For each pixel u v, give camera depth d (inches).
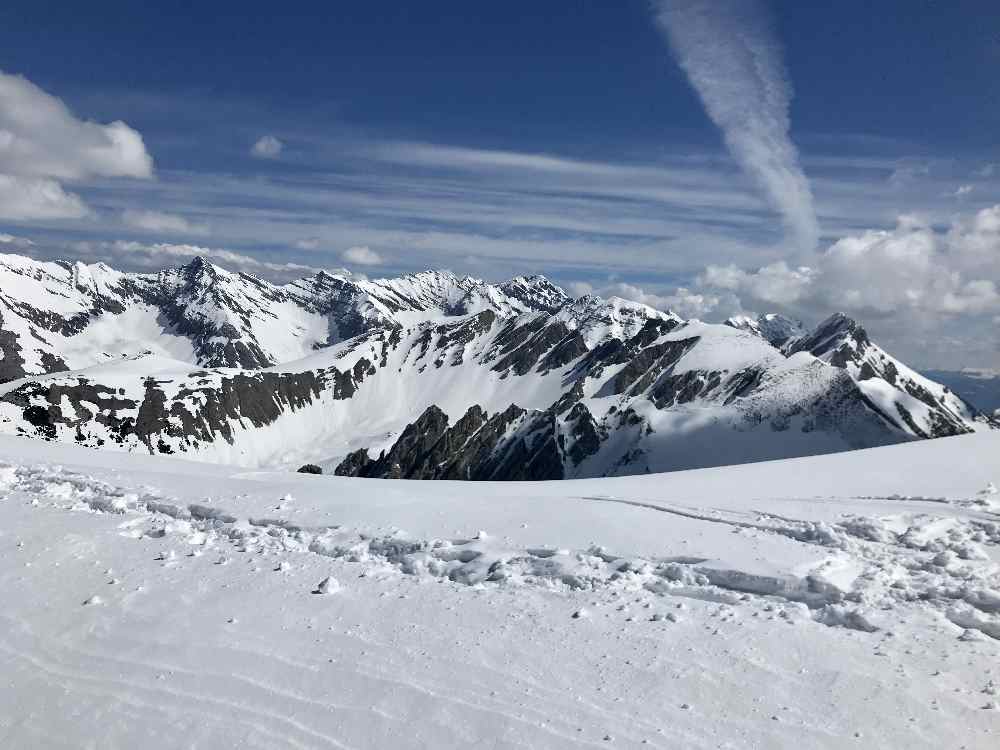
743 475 1033.5
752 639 445.1
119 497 884.6
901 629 448.8
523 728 366.3
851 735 348.5
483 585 564.1
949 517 695.7
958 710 360.2
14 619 516.4
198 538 705.0
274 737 372.2
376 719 382.0
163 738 376.8
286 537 711.7
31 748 375.6
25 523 742.5
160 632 489.4
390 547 674.2
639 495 885.8
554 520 716.7
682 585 541.3
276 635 479.8
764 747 345.1
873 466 1030.4
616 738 355.9
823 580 510.6
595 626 477.4
